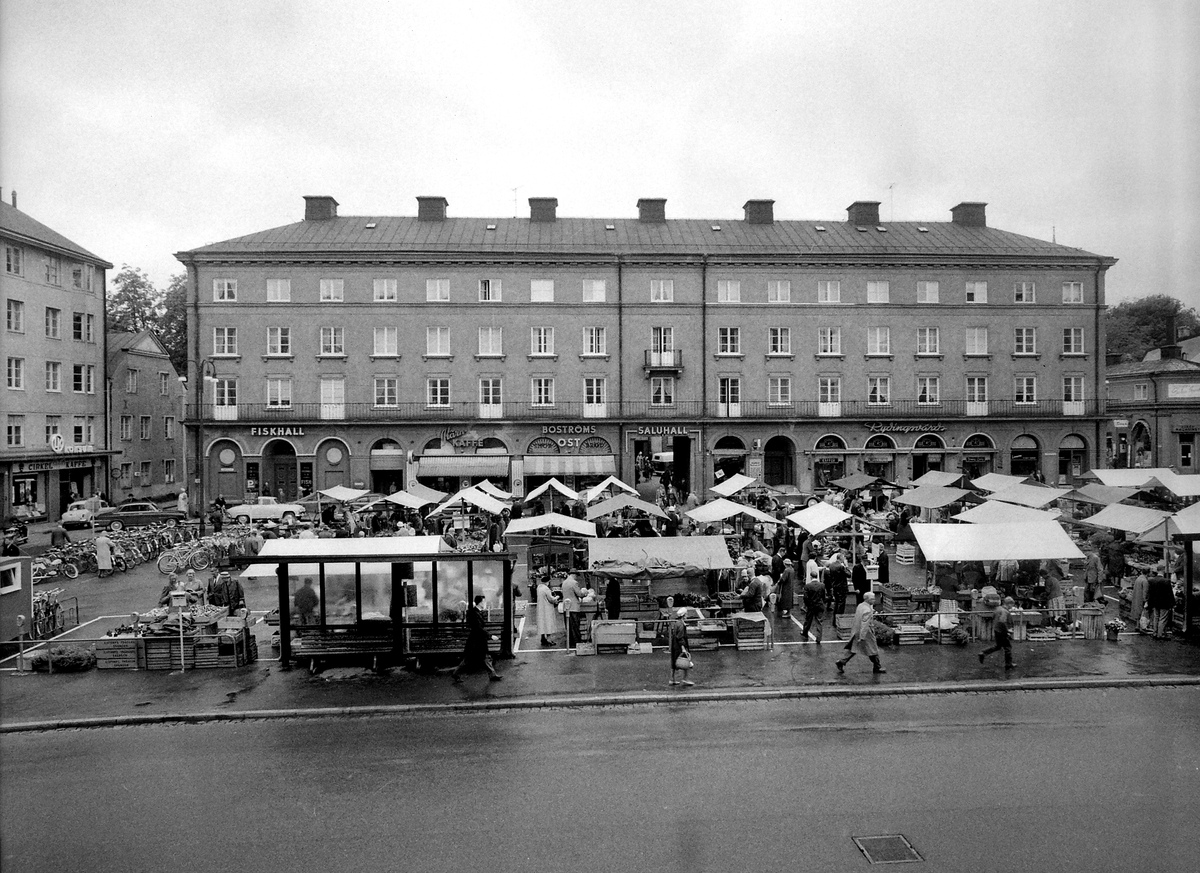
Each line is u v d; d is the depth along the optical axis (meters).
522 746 13.89
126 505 44.16
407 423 48.84
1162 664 18.03
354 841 10.70
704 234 53.66
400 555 18.08
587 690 16.59
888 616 20.41
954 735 14.20
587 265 50.16
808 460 50.97
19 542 37.97
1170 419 61.19
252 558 18.00
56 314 48.66
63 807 11.75
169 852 10.48
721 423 50.22
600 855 10.30
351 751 13.73
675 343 50.66
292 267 49.00
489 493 36.69
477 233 52.28
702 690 16.52
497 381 49.94
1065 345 52.47
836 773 12.64
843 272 51.44
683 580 22.03
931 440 51.88
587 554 25.52
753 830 10.90
